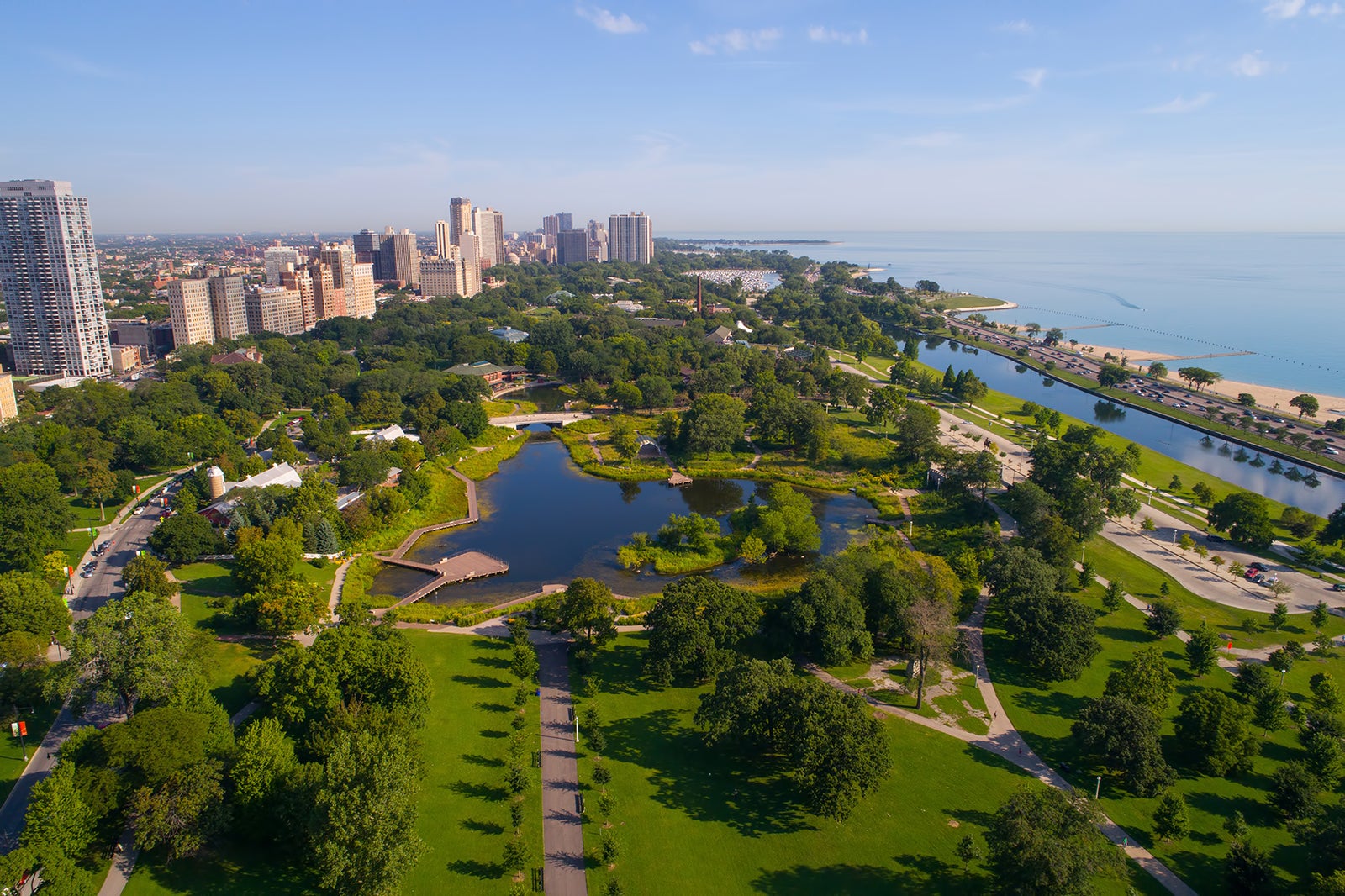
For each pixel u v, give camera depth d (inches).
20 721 4977.9
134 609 5152.6
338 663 4987.7
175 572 7431.1
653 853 4239.7
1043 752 5221.5
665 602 6018.7
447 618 6963.6
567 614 6284.5
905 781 4877.0
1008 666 6284.5
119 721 5206.7
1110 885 4082.2
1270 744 5319.9
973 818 4589.1
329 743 4436.5
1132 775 4726.9
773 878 4109.3
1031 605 6279.5
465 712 5472.4
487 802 4586.6
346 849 3678.6
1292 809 4542.3
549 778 4810.5
